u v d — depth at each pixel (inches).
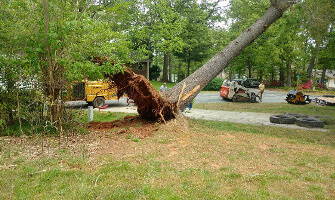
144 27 909.8
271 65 1614.2
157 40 952.9
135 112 531.8
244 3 1380.4
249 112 581.3
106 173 168.6
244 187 150.8
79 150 222.5
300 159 208.7
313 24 513.3
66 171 169.9
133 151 224.2
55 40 255.9
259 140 275.3
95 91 590.6
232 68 1886.1
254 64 1769.2
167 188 145.9
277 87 1551.4
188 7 1405.0
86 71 285.1
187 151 226.2
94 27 290.7
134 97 348.8
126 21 831.1
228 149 233.5
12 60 252.4
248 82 1553.9
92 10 332.5
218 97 1004.6
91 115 379.2
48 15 261.0
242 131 341.1
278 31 1049.5
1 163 184.2
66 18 282.7
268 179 163.9
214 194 139.6
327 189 150.6
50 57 263.0
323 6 499.2
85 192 137.4
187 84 372.2
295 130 362.9
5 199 130.4
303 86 1454.2
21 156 201.3
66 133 281.4
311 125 386.9
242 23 1406.3
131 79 330.3
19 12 258.2
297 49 1355.8
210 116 511.8
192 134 293.3
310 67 1590.8
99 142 252.4
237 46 412.5
